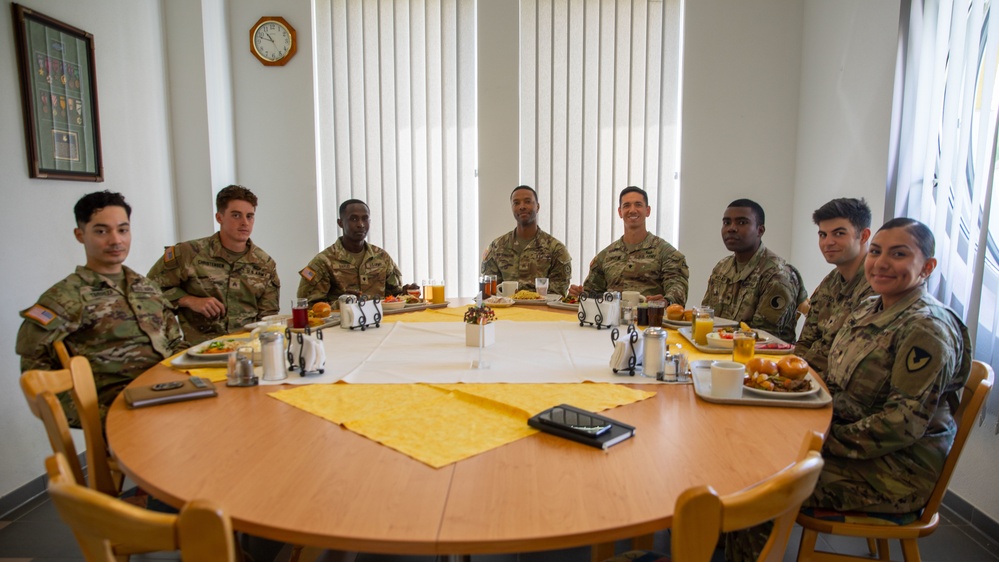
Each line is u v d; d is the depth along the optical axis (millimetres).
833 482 1546
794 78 4062
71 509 830
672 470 1090
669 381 1644
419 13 4043
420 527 893
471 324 2047
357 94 4113
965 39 2555
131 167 3371
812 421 1346
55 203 2781
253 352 1809
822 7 3781
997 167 2275
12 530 2320
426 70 4078
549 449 1186
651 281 3361
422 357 1910
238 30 4043
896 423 1454
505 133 4062
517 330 2346
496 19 3988
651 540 1894
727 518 841
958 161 2537
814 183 3873
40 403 1312
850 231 2131
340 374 1709
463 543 859
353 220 3338
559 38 4043
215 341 1970
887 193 3125
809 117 3936
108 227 2051
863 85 3350
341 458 1141
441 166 4141
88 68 2990
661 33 4062
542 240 3676
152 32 3582
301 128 4098
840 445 1528
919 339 1480
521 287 3461
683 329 2264
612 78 4074
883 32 3164
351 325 2350
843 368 1702
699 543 838
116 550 1396
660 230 4195
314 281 3338
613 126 4105
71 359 1524
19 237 2566
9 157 2518
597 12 4027
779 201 4152
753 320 2670
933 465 1529
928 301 1577
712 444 1210
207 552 791
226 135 4023
